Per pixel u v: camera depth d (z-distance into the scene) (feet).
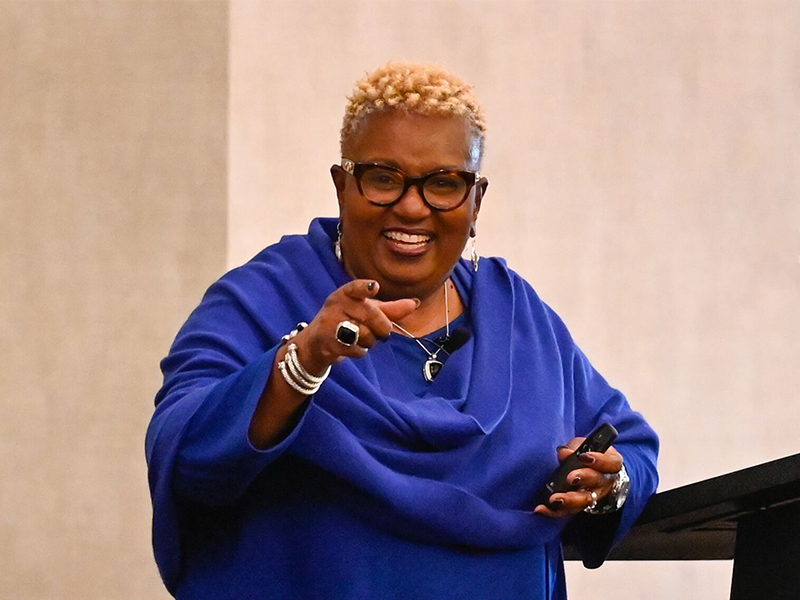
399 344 28.09
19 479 45.65
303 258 28.43
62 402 46.34
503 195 52.26
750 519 27.20
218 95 49.37
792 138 54.39
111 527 46.03
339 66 51.03
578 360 31.09
